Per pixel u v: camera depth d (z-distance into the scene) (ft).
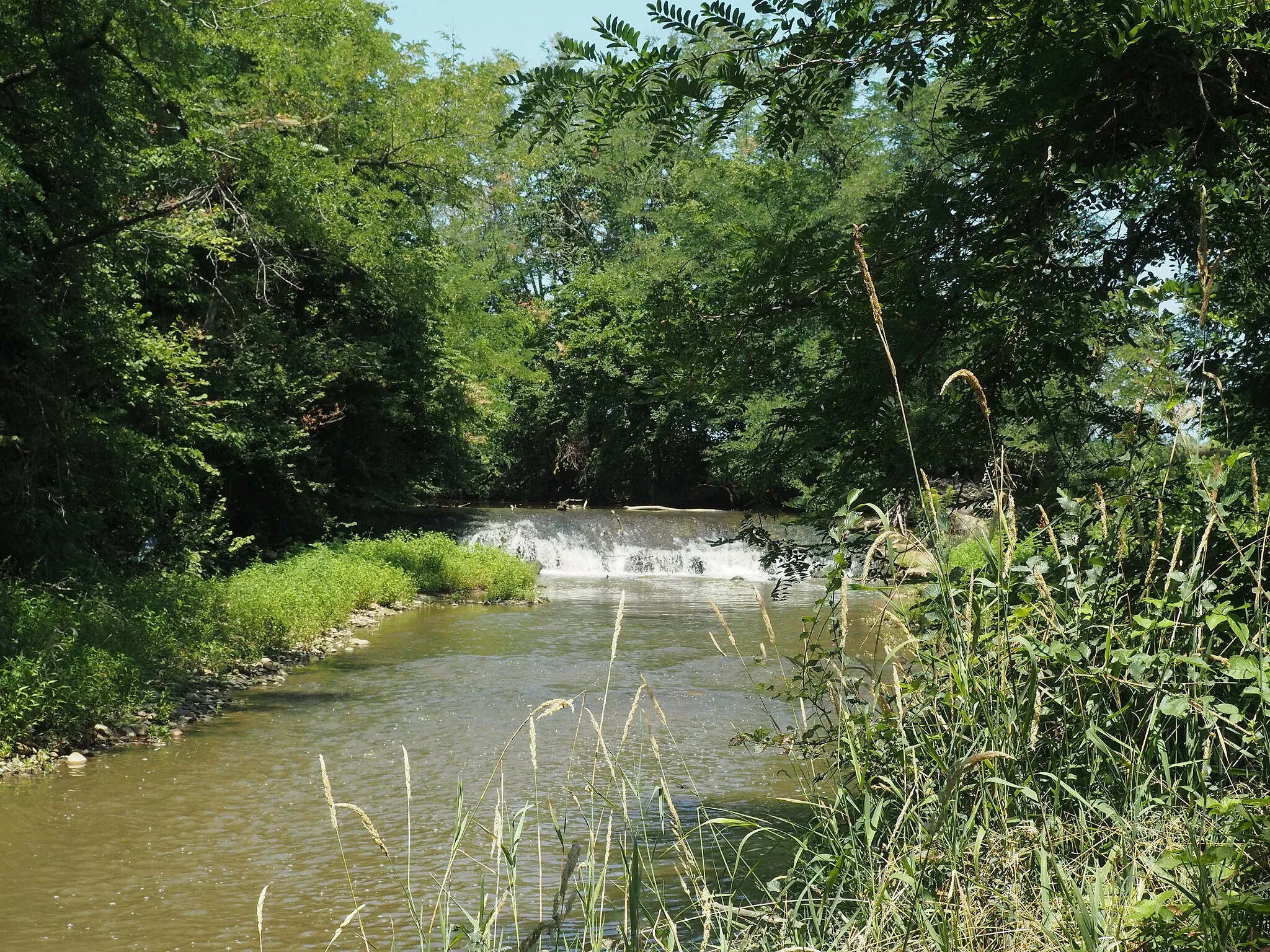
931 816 11.50
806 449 24.81
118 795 32.63
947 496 15.28
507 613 79.92
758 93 22.89
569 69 22.41
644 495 171.12
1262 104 19.63
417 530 115.34
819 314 25.11
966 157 27.30
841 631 13.19
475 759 37.29
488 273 162.30
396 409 108.37
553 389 165.37
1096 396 22.76
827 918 11.12
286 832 29.43
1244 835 9.44
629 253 160.04
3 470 54.70
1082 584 12.96
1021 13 22.03
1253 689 10.77
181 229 63.77
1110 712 11.80
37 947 21.84
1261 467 19.01
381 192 88.99
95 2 51.29
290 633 59.62
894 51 23.21
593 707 45.55
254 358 90.12
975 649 11.80
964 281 23.54
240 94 65.87
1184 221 22.98
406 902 24.14
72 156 52.90
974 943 9.81
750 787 32.37
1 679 36.24
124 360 61.62
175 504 74.49
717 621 75.20
